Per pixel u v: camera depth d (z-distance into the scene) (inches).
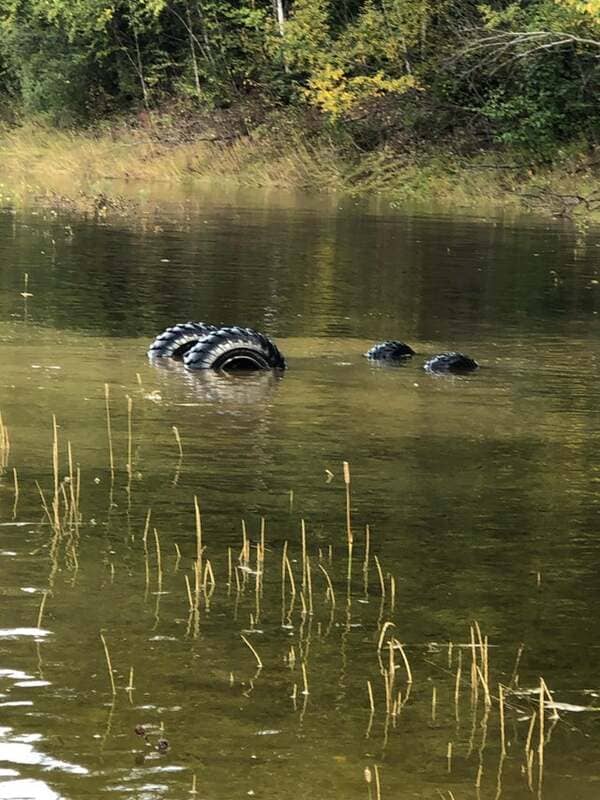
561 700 185.9
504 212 1106.7
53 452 304.8
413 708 181.6
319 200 1184.2
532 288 670.5
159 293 605.0
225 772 161.8
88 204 1061.8
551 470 307.9
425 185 1240.2
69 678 185.8
